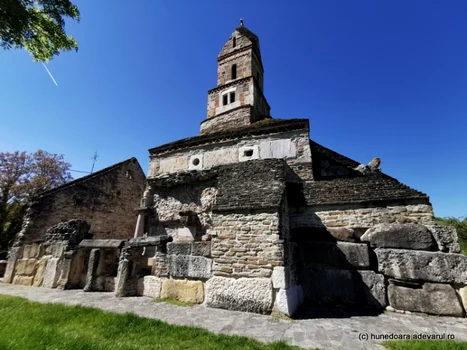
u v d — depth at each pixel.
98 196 14.20
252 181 6.47
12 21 4.96
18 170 18.78
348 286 5.60
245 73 14.29
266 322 4.26
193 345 3.18
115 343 3.13
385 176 7.68
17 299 5.72
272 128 9.30
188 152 10.70
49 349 2.75
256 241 5.23
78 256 7.64
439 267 4.95
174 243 6.30
